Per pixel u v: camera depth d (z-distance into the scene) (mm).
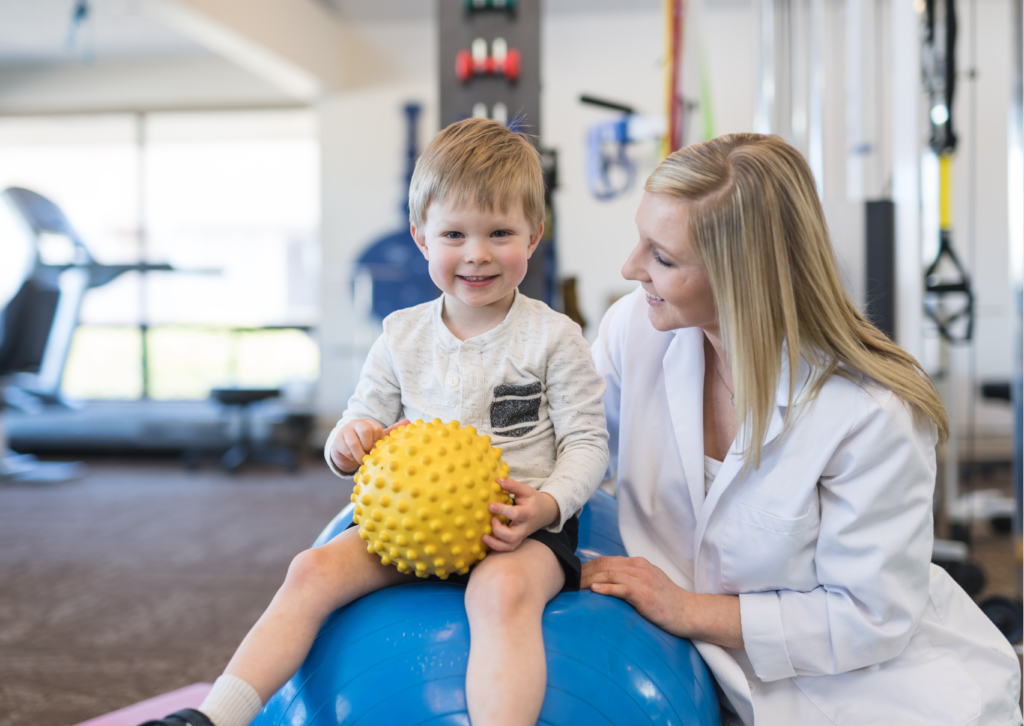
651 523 1097
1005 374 4938
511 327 1065
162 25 5457
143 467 5297
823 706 972
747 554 973
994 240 4973
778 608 954
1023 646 1836
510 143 1043
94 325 5719
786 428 937
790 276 916
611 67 5469
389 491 885
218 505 4051
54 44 5777
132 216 6117
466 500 879
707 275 918
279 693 920
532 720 787
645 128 4027
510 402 1044
